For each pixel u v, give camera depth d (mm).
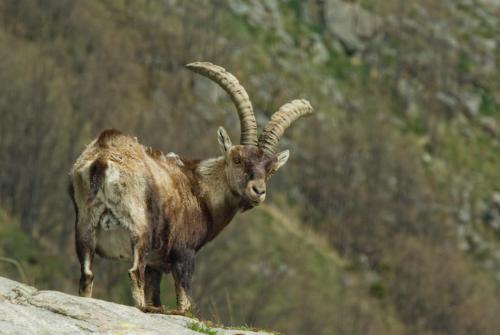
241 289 185875
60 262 181625
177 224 40469
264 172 43219
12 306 31109
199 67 45438
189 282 41031
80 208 36750
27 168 199000
